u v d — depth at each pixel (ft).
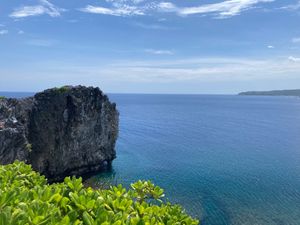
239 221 167.43
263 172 263.70
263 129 556.92
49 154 251.19
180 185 227.40
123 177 254.06
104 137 290.76
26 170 38.78
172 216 29.01
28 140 241.35
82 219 25.07
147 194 35.27
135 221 24.80
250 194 208.64
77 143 266.57
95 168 281.54
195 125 607.78
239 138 449.06
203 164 290.35
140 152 342.85
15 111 238.07
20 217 22.88
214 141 419.95
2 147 196.75
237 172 263.29
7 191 27.40
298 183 233.35
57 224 22.35
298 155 333.21
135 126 580.30
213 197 202.80
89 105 273.75
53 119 254.68
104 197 29.50
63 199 26.73
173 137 451.94
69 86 271.90
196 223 29.84
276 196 205.16
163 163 294.46
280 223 164.86
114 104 306.55
